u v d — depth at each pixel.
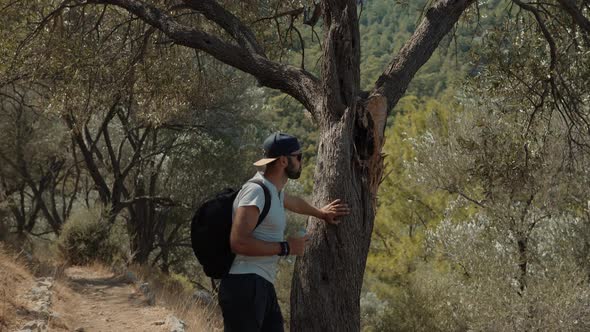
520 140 8.78
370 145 5.44
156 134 24.20
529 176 9.62
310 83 6.09
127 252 21.78
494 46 8.54
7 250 11.92
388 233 27.11
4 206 19.30
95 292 11.55
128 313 9.62
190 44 6.77
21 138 24.08
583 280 14.97
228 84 16.83
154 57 10.11
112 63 9.81
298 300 5.24
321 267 5.18
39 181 29.89
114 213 21.00
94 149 24.36
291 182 27.98
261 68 6.44
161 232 27.64
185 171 24.58
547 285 14.67
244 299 3.97
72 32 9.66
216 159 23.89
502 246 15.57
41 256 16.75
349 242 5.17
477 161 9.48
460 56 8.91
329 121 5.51
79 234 16.80
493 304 14.92
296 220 24.52
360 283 5.26
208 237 3.99
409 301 17.98
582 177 13.16
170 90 10.64
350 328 5.16
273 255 3.95
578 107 8.82
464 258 15.92
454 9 6.25
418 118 25.61
